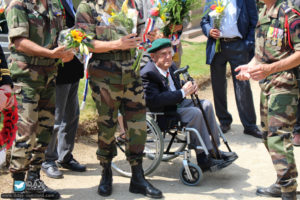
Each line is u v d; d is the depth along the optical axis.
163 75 4.57
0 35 4.72
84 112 5.97
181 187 4.32
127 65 3.92
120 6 3.84
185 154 4.36
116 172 4.73
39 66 3.59
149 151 4.67
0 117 3.00
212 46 6.01
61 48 3.49
